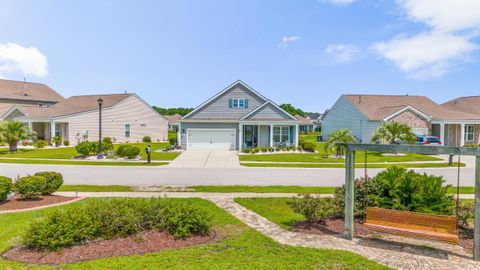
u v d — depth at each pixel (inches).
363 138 1419.8
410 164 853.2
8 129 1086.4
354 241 262.1
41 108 1546.5
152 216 265.9
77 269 197.3
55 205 378.6
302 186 529.7
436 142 1109.7
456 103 1635.1
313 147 1176.2
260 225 304.3
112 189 493.0
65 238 231.6
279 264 206.8
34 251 227.0
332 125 1803.6
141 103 1726.1
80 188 499.5
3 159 921.5
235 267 201.2
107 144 1071.6
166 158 973.2
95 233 247.4
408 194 294.2
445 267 210.4
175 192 471.2
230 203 398.9
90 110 1466.5
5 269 198.8
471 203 319.9
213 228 289.6
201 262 208.5
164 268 198.4
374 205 306.8
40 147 1270.9
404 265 212.5
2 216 325.1
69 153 1073.5
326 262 212.4
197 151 1191.6
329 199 331.3
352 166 265.1
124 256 219.6
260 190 487.5
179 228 255.1
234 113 1288.1
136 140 1696.6
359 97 1600.6
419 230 236.5
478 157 220.4
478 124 1341.0
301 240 261.1
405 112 1270.9
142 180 590.2
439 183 294.8
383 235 279.4
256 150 1135.6
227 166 809.5
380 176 325.4
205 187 511.8
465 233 282.7
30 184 397.4
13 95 1742.1
